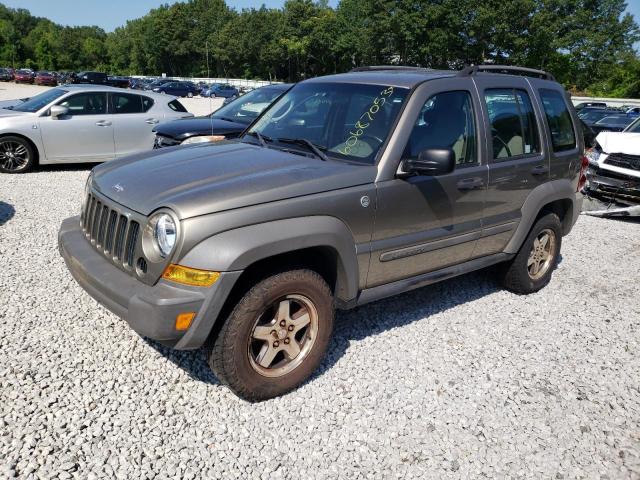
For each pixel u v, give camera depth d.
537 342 4.18
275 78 91.94
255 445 2.85
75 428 2.84
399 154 3.50
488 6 55.62
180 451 2.76
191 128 7.93
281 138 3.97
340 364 3.66
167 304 2.72
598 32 61.69
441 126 3.83
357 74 4.33
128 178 3.37
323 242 3.12
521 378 3.66
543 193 4.69
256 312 2.98
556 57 60.81
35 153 9.64
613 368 3.88
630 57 63.56
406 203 3.56
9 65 116.38
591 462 2.91
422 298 4.86
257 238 2.86
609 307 4.95
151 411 3.04
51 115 9.59
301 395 3.29
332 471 2.71
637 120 9.45
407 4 59.31
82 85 10.46
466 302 4.83
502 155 4.30
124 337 3.79
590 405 3.41
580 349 4.12
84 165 10.70
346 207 3.24
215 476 2.62
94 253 3.32
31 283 4.57
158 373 3.40
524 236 4.66
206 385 3.32
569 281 5.57
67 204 7.38
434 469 2.78
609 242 7.16
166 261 2.79
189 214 2.76
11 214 6.67
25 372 3.29
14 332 3.76
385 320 4.36
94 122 9.97
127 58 117.25
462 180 3.92
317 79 4.51
